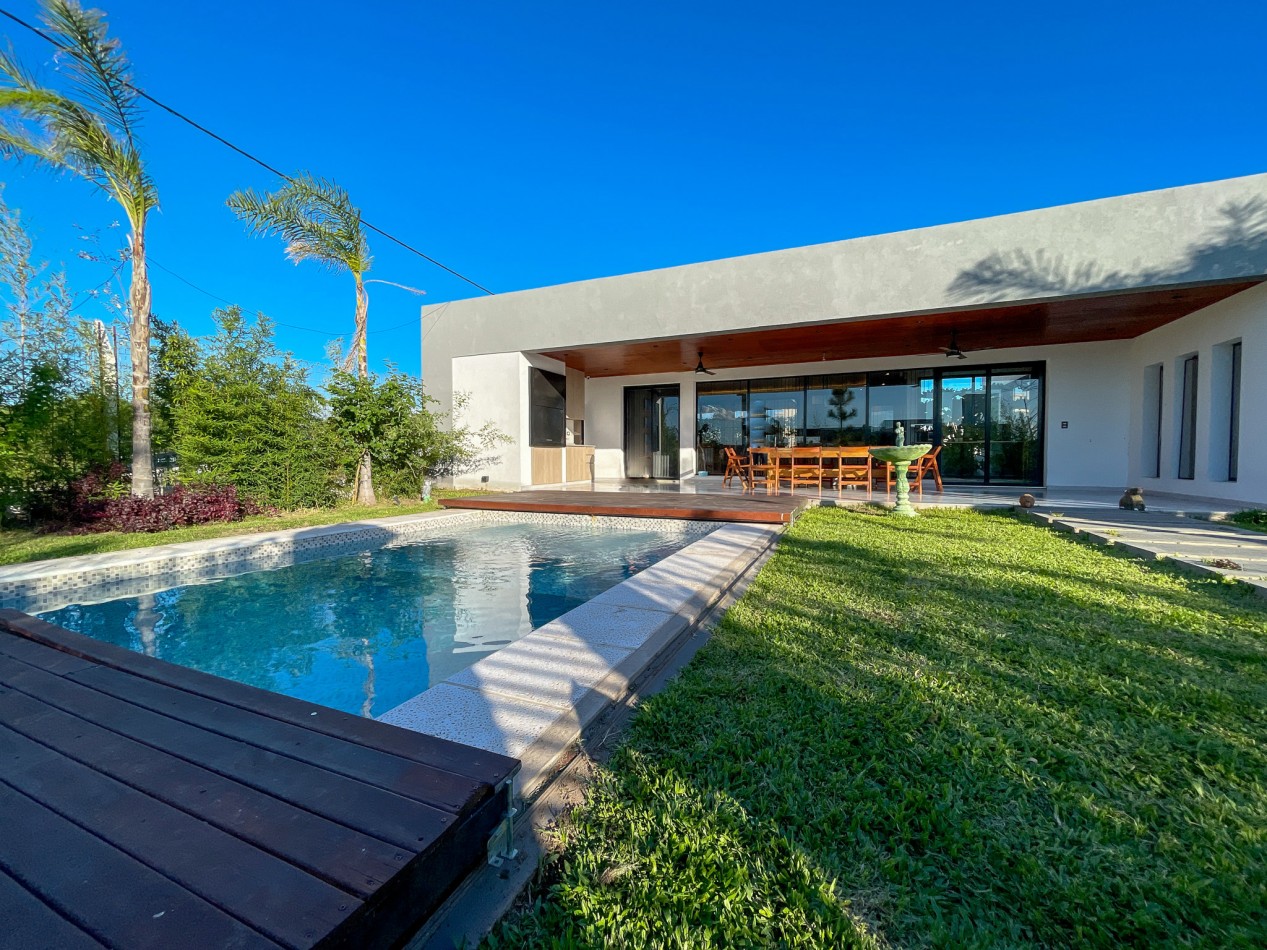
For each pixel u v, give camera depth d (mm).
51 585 4461
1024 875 1273
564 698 2006
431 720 1831
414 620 4059
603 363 11641
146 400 7074
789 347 9969
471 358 10680
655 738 1880
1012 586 3672
